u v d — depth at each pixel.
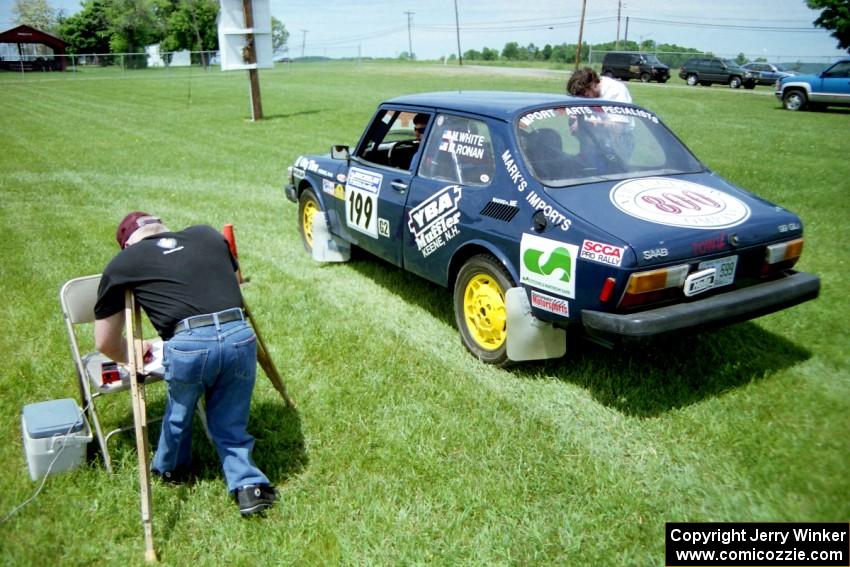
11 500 3.21
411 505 3.15
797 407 3.81
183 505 3.21
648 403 3.92
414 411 3.95
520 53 112.25
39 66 59.00
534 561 2.80
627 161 4.39
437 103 5.08
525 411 3.91
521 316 4.07
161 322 3.04
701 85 36.84
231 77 44.69
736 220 3.82
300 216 7.23
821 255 6.36
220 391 3.16
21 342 4.98
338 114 21.16
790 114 21.39
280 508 3.16
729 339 4.67
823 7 38.94
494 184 4.30
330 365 4.57
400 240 5.24
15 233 7.88
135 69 59.97
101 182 11.20
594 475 3.30
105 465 3.44
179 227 8.13
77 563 2.87
